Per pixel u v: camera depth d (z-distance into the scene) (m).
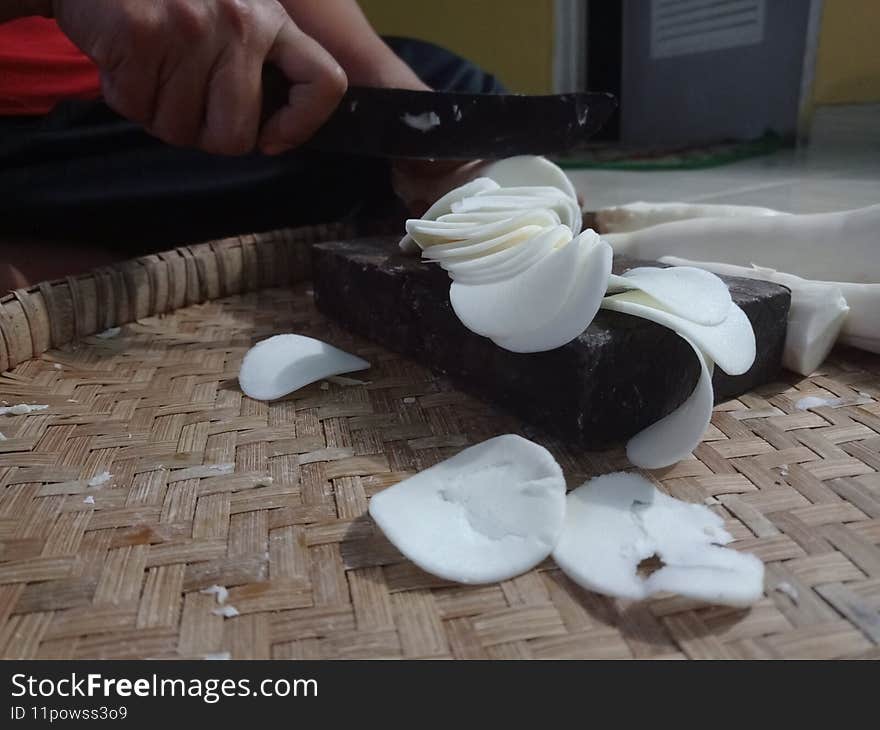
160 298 0.34
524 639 0.15
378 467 0.21
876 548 0.17
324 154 0.42
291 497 0.20
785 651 0.14
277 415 0.24
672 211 0.36
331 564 0.17
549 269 0.20
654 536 0.17
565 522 0.18
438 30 1.14
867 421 0.23
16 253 0.37
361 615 0.16
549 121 0.33
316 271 0.33
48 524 0.18
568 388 0.21
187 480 0.20
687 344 0.23
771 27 0.96
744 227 0.31
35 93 0.40
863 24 0.84
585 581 0.16
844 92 0.88
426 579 0.17
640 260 0.28
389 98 0.31
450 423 0.23
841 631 0.15
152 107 0.29
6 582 0.16
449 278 0.27
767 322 0.25
